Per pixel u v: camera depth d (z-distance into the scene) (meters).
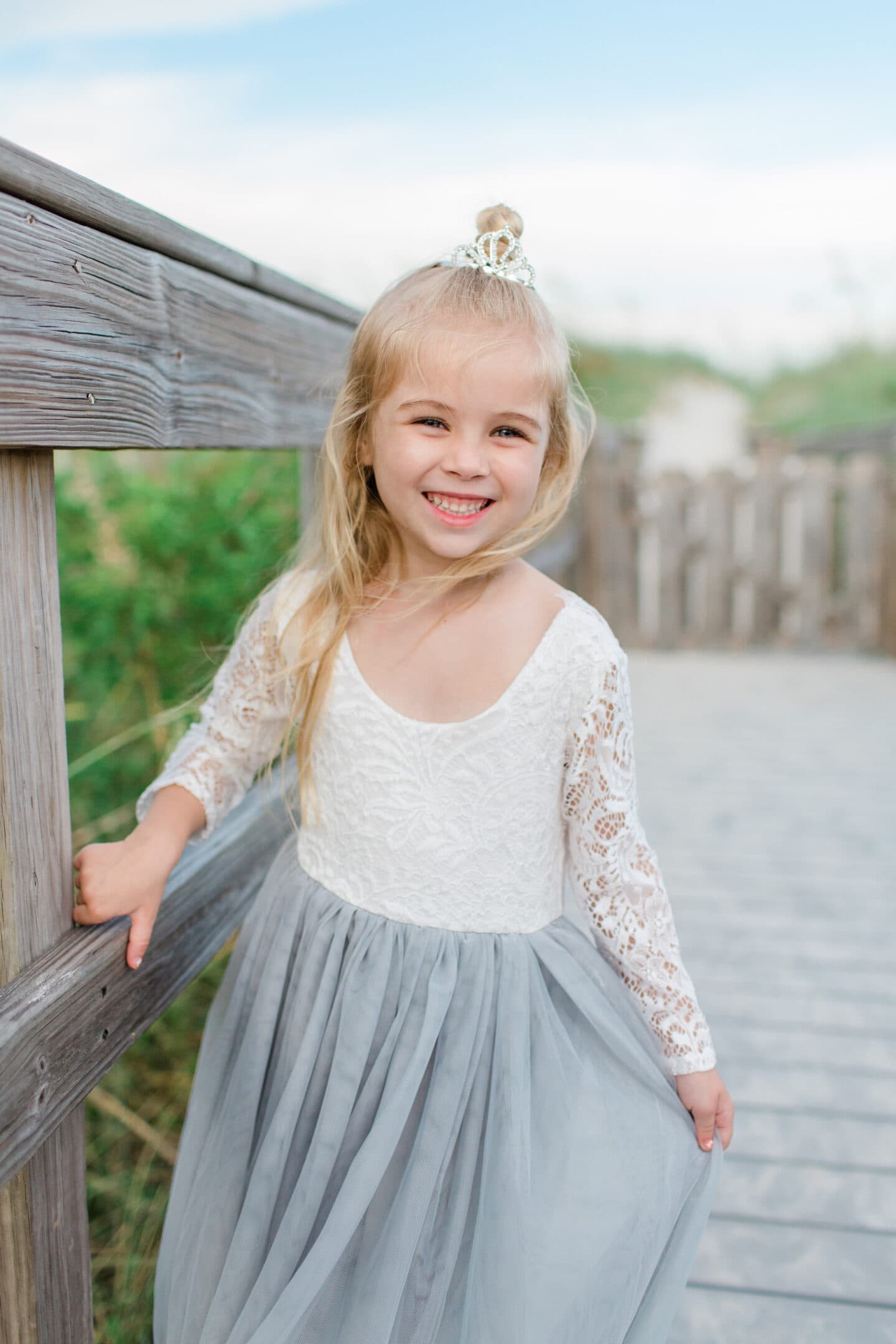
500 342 1.15
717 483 7.32
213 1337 1.17
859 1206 1.90
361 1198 1.12
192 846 1.57
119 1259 1.94
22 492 1.01
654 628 7.92
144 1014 1.26
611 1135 1.21
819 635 7.38
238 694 1.38
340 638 1.27
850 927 3.10
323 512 1.35
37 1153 1.05
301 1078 1.23
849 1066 2.36
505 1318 1.10
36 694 1.06
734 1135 2.10
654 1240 1.19
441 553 1.22
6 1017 0.98
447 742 1.22
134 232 1.17
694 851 3.72
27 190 0.93
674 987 1.31
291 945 1.31
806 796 4.34
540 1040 1.24
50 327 0.99
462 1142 1.20
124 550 3.48
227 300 1.55
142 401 1.22
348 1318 1.13
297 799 1.86
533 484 1.23
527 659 1.23
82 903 1.17
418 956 1.23
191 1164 1.34
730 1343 1.58
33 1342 1.07
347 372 1.29
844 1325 1.62
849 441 7.44
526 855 1.26
